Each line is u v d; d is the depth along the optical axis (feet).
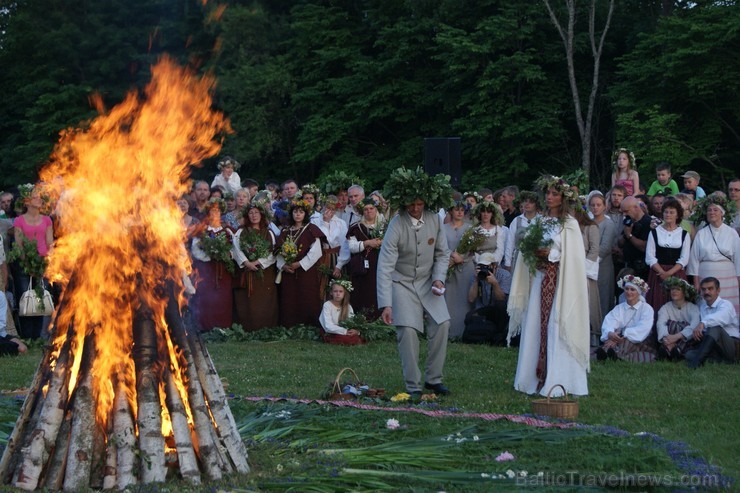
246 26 109.60
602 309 43.45
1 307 41.75
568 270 32.55
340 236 49.47
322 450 22.65
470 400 31.32
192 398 20.45
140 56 105.70
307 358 40.86
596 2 111.65
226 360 40.01
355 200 49.98
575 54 112.47
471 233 45.85
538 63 109.09
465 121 106.01
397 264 32.14
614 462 21.62
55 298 44.93
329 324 45.91
